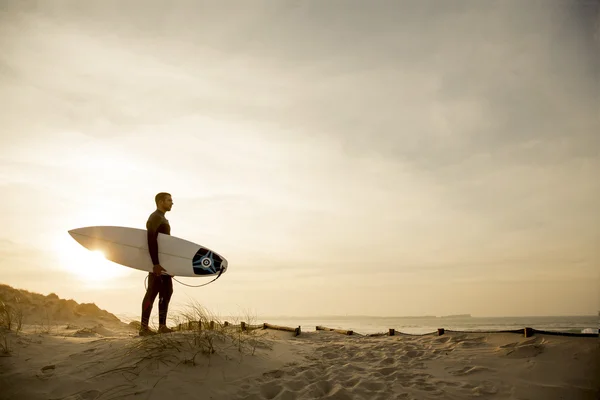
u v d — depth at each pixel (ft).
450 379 11.64
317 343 17.99
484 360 13.26
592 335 13.42
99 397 9.17
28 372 10.18
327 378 11.52
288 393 10.07
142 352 11.59
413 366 13.15
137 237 18.44
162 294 15.84
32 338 13.07
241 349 12.89
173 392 9.62
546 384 10.72
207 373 10.83
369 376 11.82
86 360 11.22
